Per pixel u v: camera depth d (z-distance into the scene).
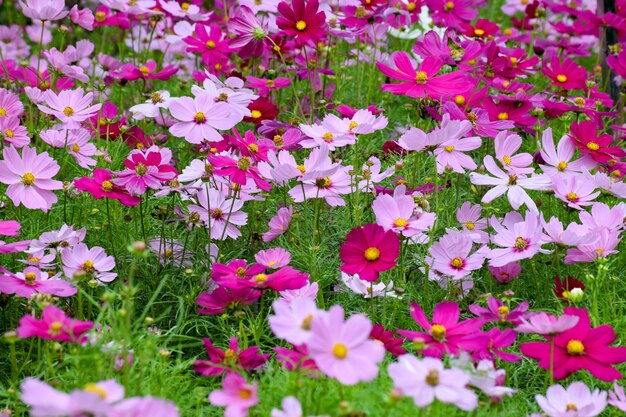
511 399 1.65
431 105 2.01
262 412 1.54
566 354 1.60
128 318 1.53
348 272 1.65
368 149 2.09
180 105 1.83
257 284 1.64
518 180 1.81
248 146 1.83
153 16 2.47
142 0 2.39
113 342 1.59
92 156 2.01
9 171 1.75
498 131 1.91
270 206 1.97
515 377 1.69
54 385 1.60
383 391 1.55
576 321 1.54
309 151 2.05
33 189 1.76
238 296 1.69
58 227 1.89
